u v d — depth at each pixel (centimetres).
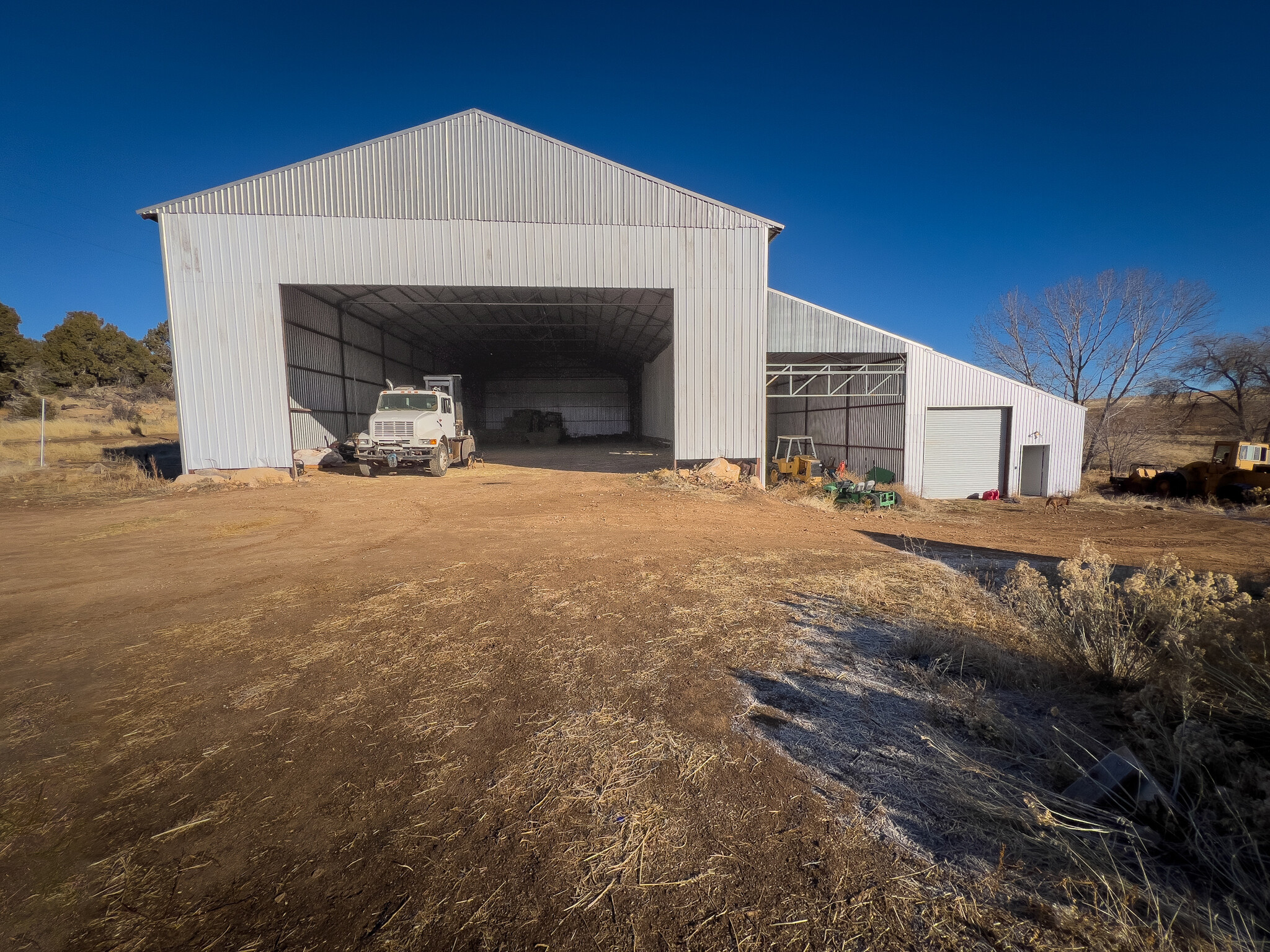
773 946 173
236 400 1465
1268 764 231
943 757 270
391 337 2731
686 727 304
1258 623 295
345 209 1457
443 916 186
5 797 250
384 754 282
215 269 1434
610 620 472
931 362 1766
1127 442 2483
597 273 1519
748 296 1557
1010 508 1598
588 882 200
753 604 516
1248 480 1652
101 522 945
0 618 487
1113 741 276
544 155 1491
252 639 437
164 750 287
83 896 195
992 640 417
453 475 1697
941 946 170
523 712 322
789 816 232
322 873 205
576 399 4419
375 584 584
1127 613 407
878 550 792
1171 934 165
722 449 1589
